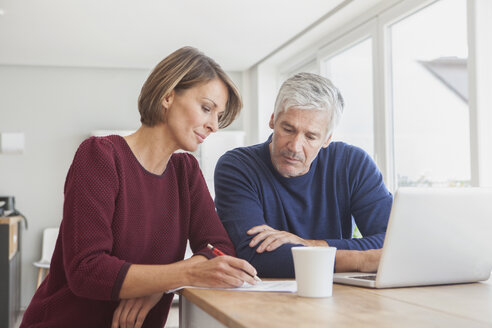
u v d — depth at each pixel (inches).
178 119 51.3
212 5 149.4
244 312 34.9
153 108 50.8
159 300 52.3
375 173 66.4
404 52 132.5
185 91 51.1
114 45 187.9
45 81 219.8
